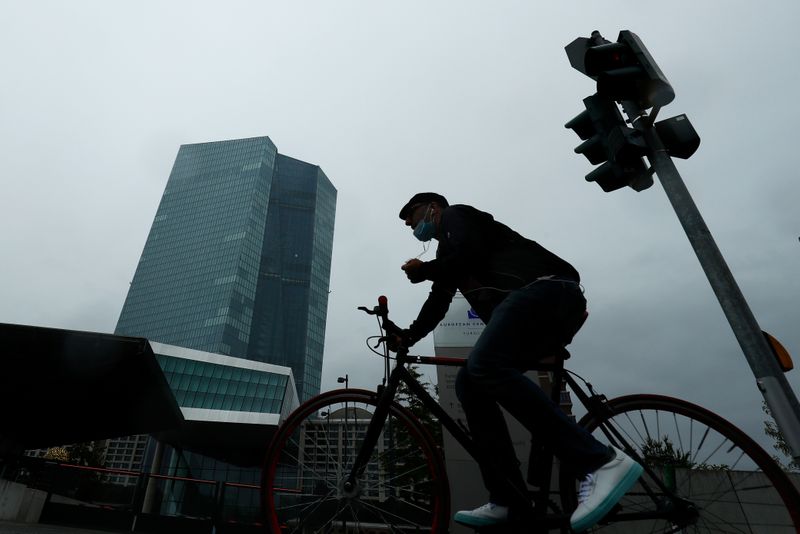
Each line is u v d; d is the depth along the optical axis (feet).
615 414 6.45
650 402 6.51
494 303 6.44
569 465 5.45
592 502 5.08
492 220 6.79
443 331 15.52
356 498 6.38
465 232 6.27
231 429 168.86
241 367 196.03
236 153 476.54
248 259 406.21
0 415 42.86
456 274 6.34
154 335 385.09
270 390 197.57
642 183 11.73
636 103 11.61
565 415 5.55
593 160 12.45
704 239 9.78
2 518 24.84
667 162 10.80
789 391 7.91
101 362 40.52
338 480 6.48
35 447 50.83
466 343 15.29
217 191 454.81
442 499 6.30
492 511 6.01
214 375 188.55
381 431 6.63
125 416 50.98
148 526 29.09
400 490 6.41
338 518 6.26
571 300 6.04
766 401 8.04
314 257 516.73
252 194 437.17
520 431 12.16
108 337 39.58
